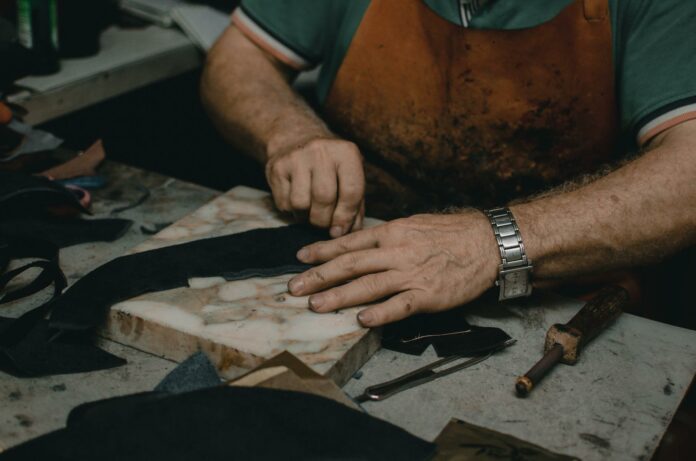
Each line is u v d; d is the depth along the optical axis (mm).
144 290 959
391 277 976
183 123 2316
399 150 1465
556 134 1352
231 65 1511
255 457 674
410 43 1374
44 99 1569
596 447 795
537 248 1032
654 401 866
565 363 923
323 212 1119
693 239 1092
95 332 954
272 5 1500
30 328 919
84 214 1245
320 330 912
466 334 972
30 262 1099
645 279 1363
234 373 886
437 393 868
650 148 1149
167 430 695
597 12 1232
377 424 739
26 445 682
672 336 982
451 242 1021
